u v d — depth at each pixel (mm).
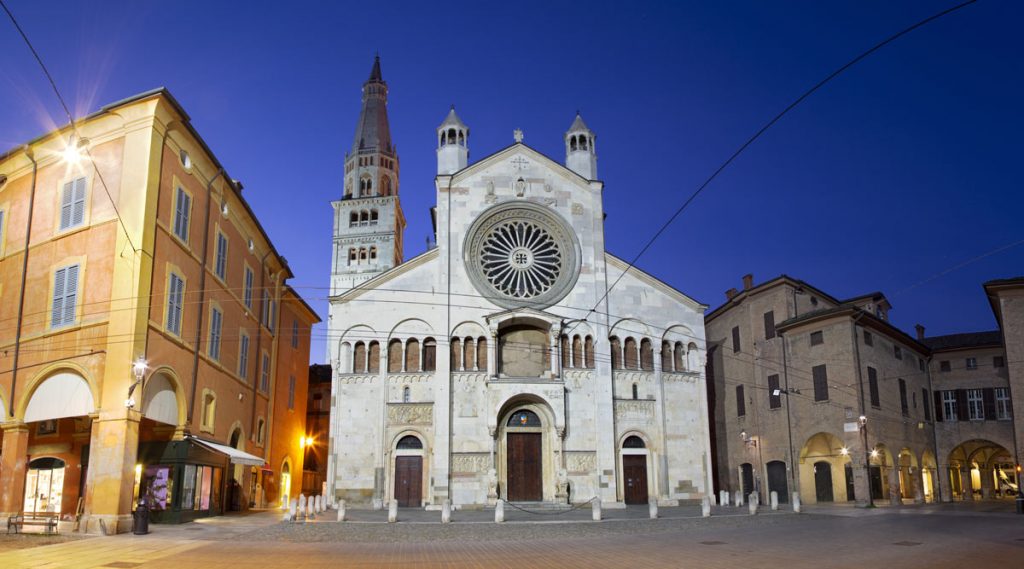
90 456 31781
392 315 52656
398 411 50938
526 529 33812
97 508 31094
